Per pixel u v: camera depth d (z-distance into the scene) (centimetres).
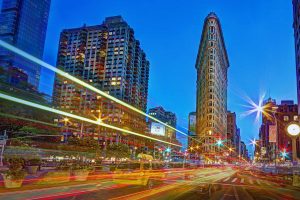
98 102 16912
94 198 1498
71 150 6706
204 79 16100
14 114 6881
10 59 17400
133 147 14138
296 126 2045
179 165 6469
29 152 5381
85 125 14512
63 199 1433
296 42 6856
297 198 1961
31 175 2767
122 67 17850
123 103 17000
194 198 1717
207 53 15512
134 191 1891
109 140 14762
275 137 3778
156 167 4394
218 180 3609
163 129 10256
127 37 18588
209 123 14438
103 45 18538
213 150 14088
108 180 2519
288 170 4494
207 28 15862
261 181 3703
